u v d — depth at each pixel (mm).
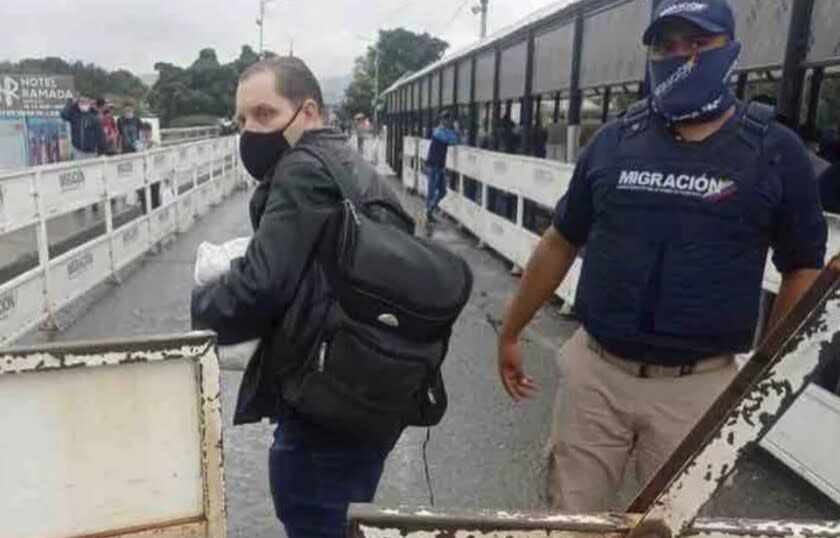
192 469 1666
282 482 2113
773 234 2066
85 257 7352
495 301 7828
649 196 2057
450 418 4711
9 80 21531
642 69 6191
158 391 1612
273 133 2043
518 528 1192
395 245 1929
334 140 2064
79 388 1561
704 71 1958
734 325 2059
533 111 9891
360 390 1917
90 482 1604
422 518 1172
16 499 1562
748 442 1213
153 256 9922
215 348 1628
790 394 1192
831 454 3537
